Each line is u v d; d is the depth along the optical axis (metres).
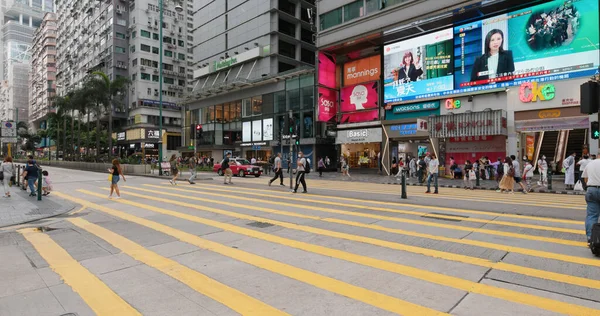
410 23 24.61
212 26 48.75
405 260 5.10
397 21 25.47
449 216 8.52
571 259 5.03
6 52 158.38
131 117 66.44
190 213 9.41
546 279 4.27
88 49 75.69
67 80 88.88
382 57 28.55
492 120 20.73
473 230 6.96
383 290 4.00
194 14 52.19
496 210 9.39
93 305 3.68
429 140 26.02
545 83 19.42
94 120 76.31
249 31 43.31
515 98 20.55
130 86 66.81
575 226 7.27
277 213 9.22
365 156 30.58
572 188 15.17
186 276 4.55
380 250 5.64
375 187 17.00
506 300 3.68
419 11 24.23
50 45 103.50
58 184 19.23
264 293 3.96
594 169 5.43
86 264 5.11
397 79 26.52
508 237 6.36
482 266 4.79
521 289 3.97
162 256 5.47
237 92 43.12
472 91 22.36
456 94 23.14
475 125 21.50
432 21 23.53
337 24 29.77
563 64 18.80
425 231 6.92
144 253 5.65
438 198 12.25
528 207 9.91
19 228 7.75
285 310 3.51
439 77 24.06
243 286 4.18
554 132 22.91
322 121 31.33
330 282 4.27
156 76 66.88
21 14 162.25
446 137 23.58
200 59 50.69
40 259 5.37
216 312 3.49
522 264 4.84
